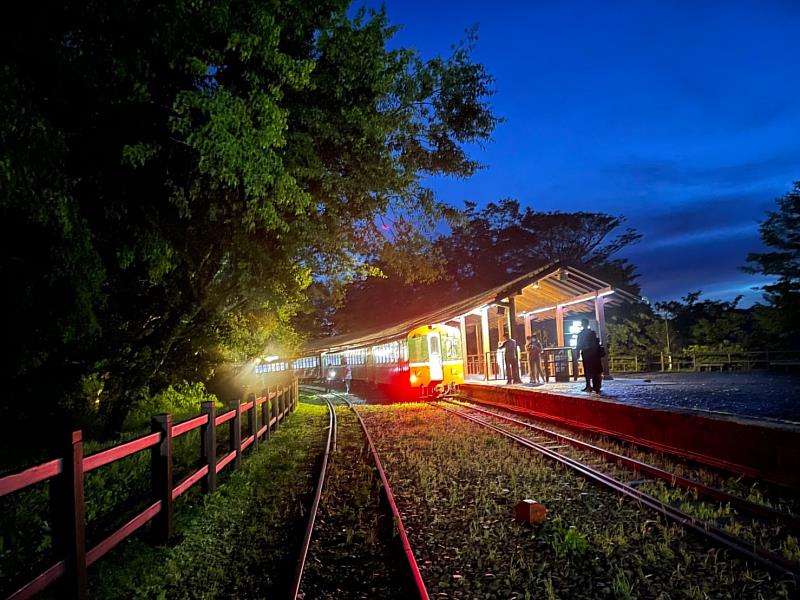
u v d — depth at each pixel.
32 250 6.16
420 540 5.69
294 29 7.77
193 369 15.63
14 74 4.71
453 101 10.90
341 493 7.91
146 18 5.67
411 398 25.09
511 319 19.58
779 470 6.92
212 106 5.77
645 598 4.20
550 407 14.24
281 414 16.06
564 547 5.11
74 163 6.61
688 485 6.89
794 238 21.88
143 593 4.50
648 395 13.01
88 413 10.49
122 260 6.96
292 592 4.39
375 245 13.41
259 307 12.91
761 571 4.45
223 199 8.41
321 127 8.45
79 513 3.75
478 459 9.41
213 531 6.16
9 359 7.30
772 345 23.58
